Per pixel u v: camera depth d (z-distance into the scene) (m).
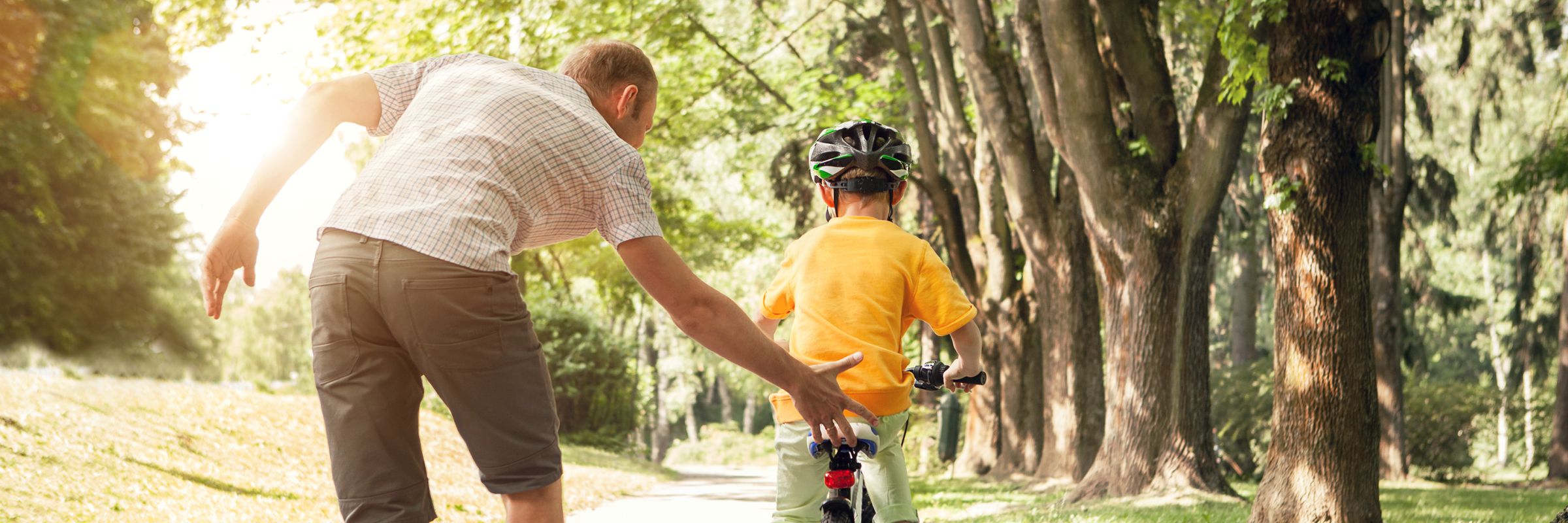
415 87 2.48
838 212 3.21
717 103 20.62
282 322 30.80
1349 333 7.43
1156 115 11.43
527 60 16.36
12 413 8.68
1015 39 18.17
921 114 17.75
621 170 2.33
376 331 2.19
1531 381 25.98
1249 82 10.66
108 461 8.02
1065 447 15.55
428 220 2.15
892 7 17.58
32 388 10.31
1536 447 21.16
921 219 21.72
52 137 16.30
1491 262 35.66
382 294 2.13
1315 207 7.44
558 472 2.30
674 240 24.47
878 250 3.05
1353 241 7.46
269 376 29.86
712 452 46.19
